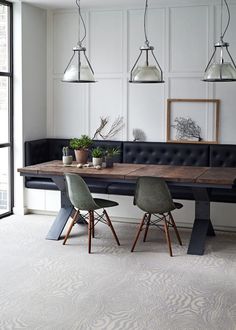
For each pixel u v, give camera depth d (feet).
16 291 13.52
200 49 21.89
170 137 22.63
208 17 21.66
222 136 21.93
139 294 13.39
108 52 23.27
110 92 23.40
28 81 22.88
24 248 17.51
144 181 16.46
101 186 21.04
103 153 19.21
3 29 22.20
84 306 12.57
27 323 11.59
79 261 16.14
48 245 17.92
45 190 22.67
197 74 22.00
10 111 22.54
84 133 24.00
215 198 19.65
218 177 16.40
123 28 22.91
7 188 23.00
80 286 13.93
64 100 24.23
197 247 17.11
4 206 23.07
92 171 17.79
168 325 11.53
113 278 14.60
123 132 23.35
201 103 22.07
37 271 15.14
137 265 15.79
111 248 17.65
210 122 22.03
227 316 12.03
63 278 14.56
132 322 11.68
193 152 21.77
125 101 23.17
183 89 22.29
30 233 19.54
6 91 22.49
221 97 21.79
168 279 14.55
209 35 21.70
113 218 21.72
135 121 23.12
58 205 22.58
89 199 17.03
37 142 23.11
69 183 17.31
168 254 16.99
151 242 18.48
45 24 24.07
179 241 18.13
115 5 22.65
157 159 22.31
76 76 17.57
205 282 14.32
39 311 12.25
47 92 24.45
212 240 18.85
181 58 22.20
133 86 23.00
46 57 24.27
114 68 23.22
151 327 11.42
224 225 20.17
